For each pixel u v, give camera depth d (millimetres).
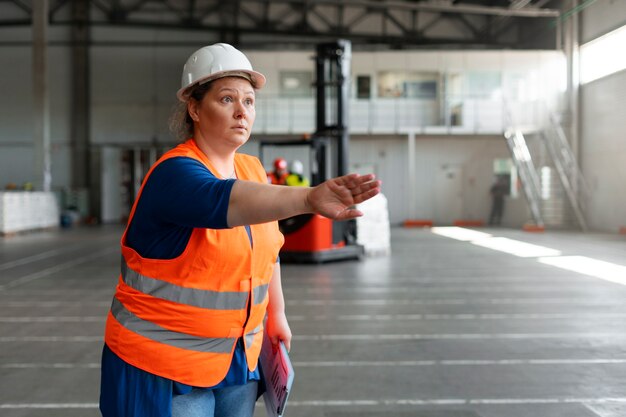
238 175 1773
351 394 4180
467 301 7926
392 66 24688
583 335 5977
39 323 6652
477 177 25672
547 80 23969
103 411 1603
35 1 22906
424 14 27406
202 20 27203
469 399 4078
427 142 25688
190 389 1581
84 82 27312
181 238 1521
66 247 15945
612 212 20453
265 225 1693
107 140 27500
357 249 12875
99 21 26906
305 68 24125
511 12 22719
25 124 27078
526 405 3967
